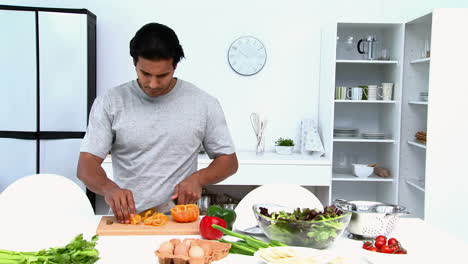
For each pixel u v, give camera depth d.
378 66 4.09
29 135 3.38
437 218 3.38
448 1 3.99
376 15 4.01
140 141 1.89
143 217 1.76
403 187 3.98
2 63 3.32
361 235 1.58
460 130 3.34
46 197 1.92
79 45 3.38
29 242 1.51
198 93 1.98
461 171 3.36
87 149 1.86
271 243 1.39
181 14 3.92
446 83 3.32
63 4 3.81
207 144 2.02
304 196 2.03
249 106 4.02
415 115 3.95
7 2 3.76
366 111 4.14
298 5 3.98
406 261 1.35
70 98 3.40
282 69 4.02
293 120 4.05
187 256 1.27
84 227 1.67
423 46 3.94
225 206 3.73
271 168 3.55
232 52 3.96
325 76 3.87
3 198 1.88
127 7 3.87
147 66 1.67
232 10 3.95
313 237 1.41
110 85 3.89
